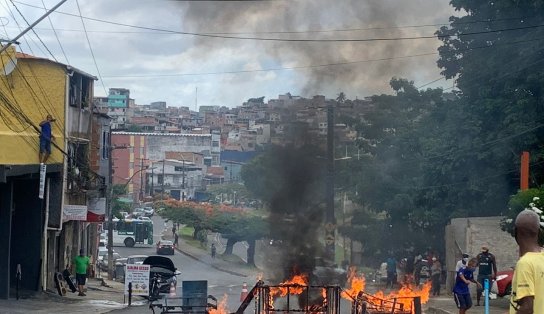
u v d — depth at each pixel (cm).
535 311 583
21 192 3006
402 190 4147
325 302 1739
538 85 3175
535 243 614
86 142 3794
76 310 2556
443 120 3897
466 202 3659
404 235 4272
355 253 5047
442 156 3600
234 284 4188
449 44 3616
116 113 18862
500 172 3403
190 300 2061
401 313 1622
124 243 7381
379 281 4025
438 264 3216
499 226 2997
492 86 3366
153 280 2928
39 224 3011
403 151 4188
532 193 2325
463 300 2108
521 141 3191
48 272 3284
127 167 13338
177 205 7556
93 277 4312
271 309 1650
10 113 3008
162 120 19375
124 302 2948
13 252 2983
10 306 2519
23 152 3014
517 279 593
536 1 3067
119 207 8444
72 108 3516
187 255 6706
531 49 3103
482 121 3434
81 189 3644
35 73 3203
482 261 2484
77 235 4078
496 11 3400
